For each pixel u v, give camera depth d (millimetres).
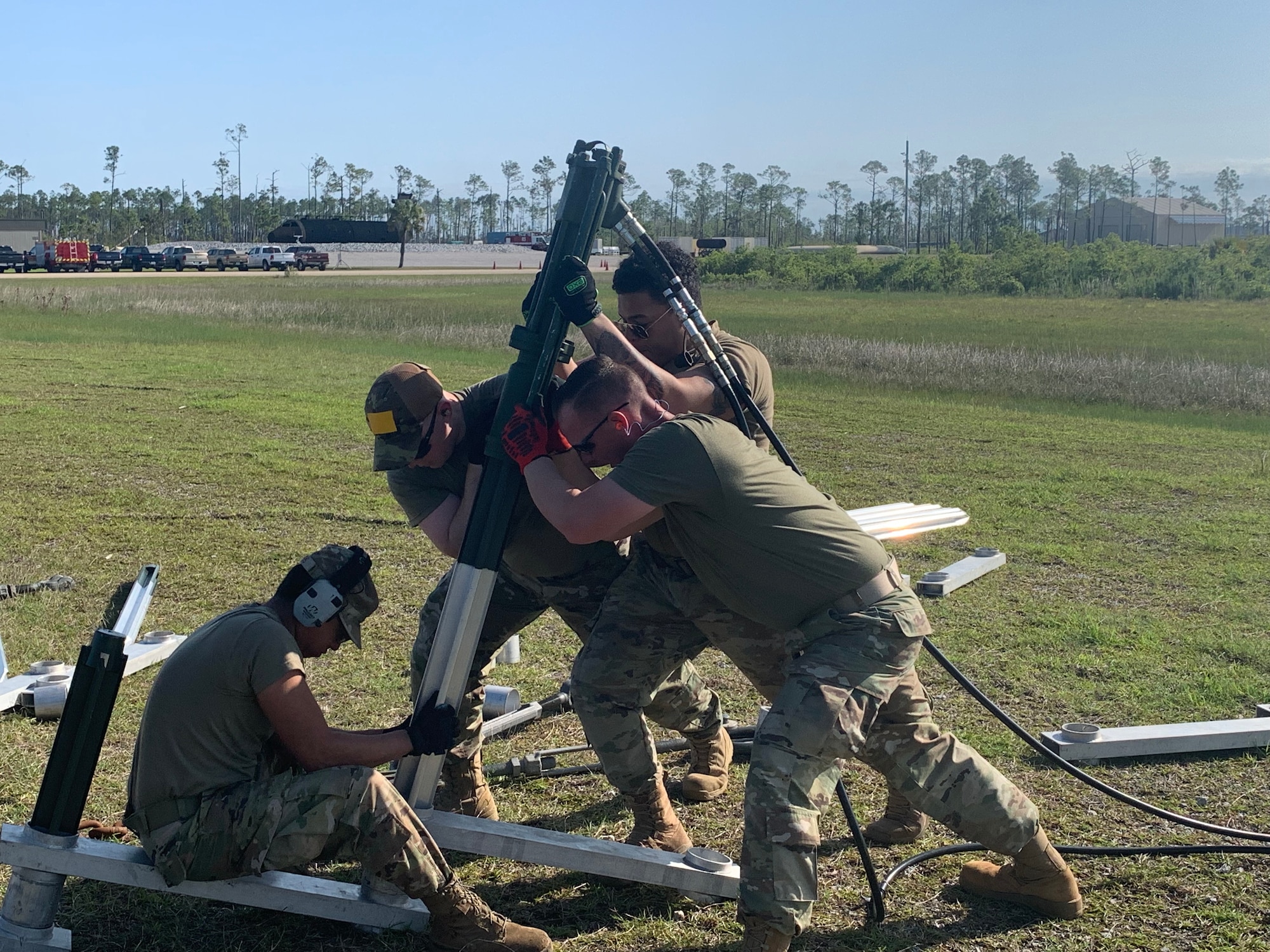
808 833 3014
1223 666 5918
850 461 11789
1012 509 9664
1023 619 6672
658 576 3699
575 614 4066
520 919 3555
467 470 3809
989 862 3732
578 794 4449
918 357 20406
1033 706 5371
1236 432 14539
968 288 59281
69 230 119688
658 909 3607
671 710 4223
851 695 3098
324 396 15812
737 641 3652
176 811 3104
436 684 3410
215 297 39062
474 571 3424
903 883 3795
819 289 63344
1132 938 3451
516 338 3480
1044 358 20359
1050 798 4410
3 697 5000
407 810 3143
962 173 168000
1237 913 3572
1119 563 7988
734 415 3648
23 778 4391
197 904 3564
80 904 3535
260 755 3252
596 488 3127
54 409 14070
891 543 8500
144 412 14078
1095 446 13078
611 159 3553
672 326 3797
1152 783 4559
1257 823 4211
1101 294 55781
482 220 177375
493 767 4598
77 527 8406
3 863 3156
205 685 3076
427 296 45531
